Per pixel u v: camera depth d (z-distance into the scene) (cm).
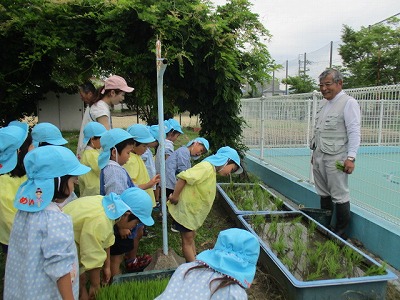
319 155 468
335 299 311
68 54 580
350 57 1905
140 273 327
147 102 615
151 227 516
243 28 612
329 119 448
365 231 448
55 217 206
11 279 210
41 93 768
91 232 259
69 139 1534
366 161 486
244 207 521
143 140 398
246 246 192
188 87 619
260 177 821
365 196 491
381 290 317
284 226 469
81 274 292
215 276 188
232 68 566
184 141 1418
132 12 524
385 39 1777
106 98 441
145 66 553
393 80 1691
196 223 374
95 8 545
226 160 377
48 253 199
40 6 532
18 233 210
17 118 739
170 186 494
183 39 532
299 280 328
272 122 801
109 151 335
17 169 293
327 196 486
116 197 278
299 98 739
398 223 421
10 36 563
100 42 567
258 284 369
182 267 203
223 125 647
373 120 468
